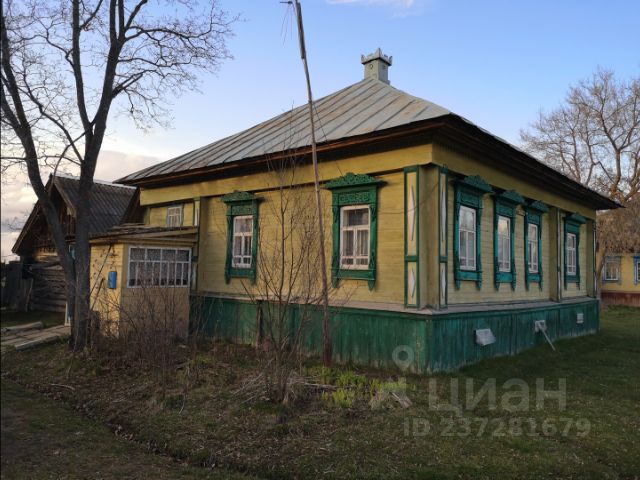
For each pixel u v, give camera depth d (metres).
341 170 10.30
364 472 4.83
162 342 8.11
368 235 9.96
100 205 18.95
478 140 9.41
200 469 5.07
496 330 10.73
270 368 7.28
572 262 16.33
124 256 11.38
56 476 4.85
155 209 15.44
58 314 17.83
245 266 12.42
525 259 12.95
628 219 29.11
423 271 9.00
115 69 11.03
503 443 5.61
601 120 30.41
